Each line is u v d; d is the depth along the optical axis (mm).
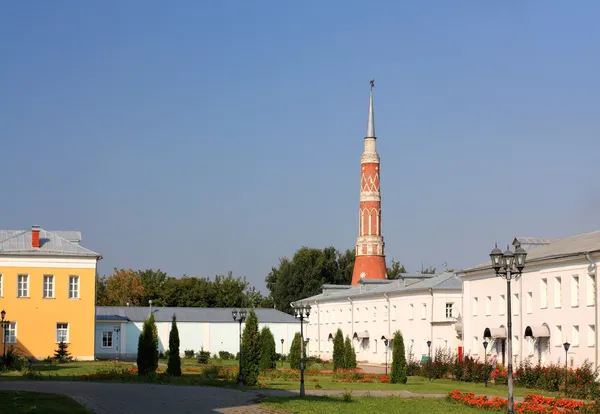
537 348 68312
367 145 148125
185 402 40062
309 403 40875
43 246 86750
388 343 98062
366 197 146375
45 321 85312
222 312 117062
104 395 42875
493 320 75062
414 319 92875
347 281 166625
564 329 64625
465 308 80188
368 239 145750
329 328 117375
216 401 41000
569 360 63594
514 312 71750
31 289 85188
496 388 60094
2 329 83938
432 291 89688
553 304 66188
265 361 76625
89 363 80062
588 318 61656
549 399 44125
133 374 60594
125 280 154750
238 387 53188
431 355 87750
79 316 86188
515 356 71250
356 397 46281
